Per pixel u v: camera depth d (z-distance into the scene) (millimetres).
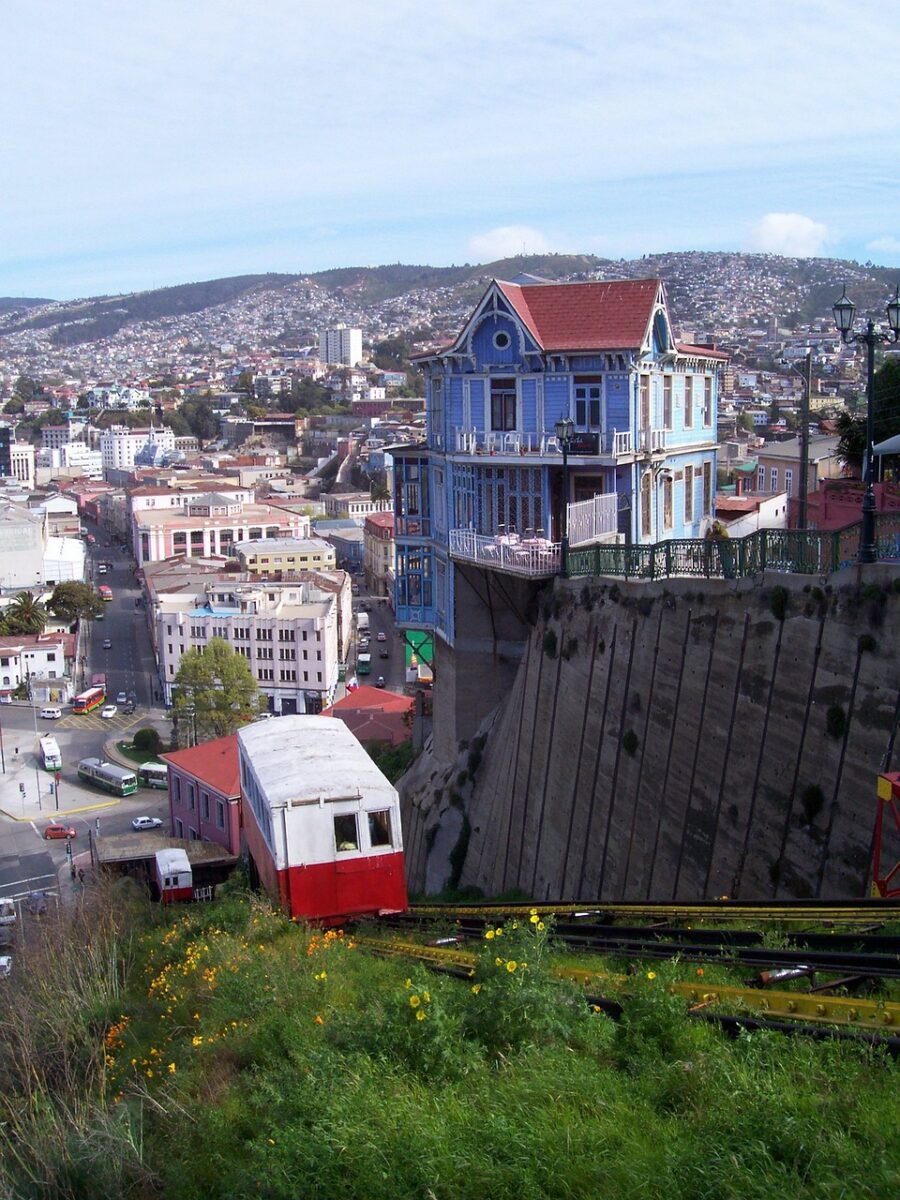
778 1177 10281
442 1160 11883
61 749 125375
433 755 49688
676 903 22172
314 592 145500
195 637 138375
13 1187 17906
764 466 75688
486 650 43531
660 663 30578
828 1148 10484
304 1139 13414
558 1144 11641
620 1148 11539
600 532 38062
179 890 67125
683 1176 10711
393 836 27609
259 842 30000
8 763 121562
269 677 135375
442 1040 14641
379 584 188875
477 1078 13812
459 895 41375
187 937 29094
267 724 34312
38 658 149500
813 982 15219
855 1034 12875
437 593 47281
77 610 177125
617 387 38531
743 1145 10820
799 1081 12227
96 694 141500
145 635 172000
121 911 40312
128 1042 23328
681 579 30047
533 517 40375
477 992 15672
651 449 39812
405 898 27891
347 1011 18562
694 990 15562
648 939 19969
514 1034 14633
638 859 30422
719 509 53000
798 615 25656
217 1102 17125
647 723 30891
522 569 37625
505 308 39906
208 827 77312
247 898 29812
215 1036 19797
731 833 26812
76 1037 24922
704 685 28578
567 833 34625
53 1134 19000
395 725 83438
